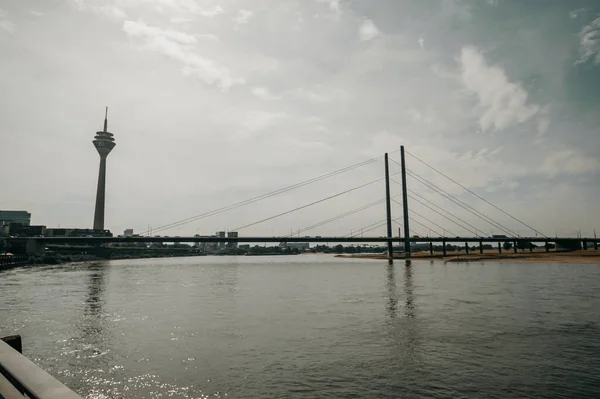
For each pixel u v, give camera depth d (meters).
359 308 32.50
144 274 80.44
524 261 114.12
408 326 24.83
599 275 64.56
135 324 26.03
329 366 17.00
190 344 20.73
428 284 52.94
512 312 29.45
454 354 18.59
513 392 14.04
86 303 36.09
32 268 104.06
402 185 159.00
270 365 17.17
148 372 16.31
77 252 183.50
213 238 137.75
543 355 18.30
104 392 14.22
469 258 131.88
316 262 154.75
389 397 13.70
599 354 18.39
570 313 28.81
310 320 27.22
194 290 48.03
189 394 14.02
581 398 13.45
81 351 19.45
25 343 21.09
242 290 47.97
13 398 3.25
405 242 157.75
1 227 158.38
